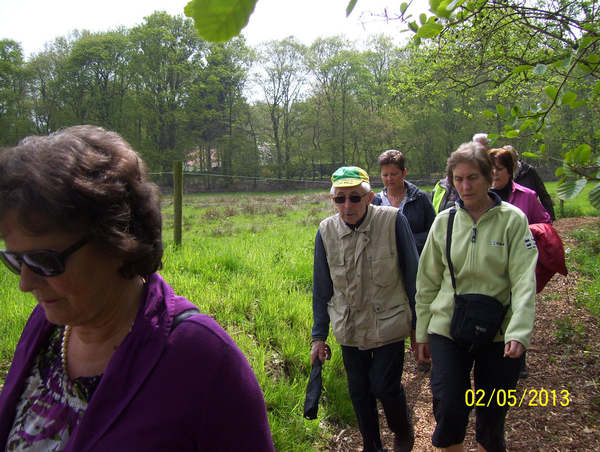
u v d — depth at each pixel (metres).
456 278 2.65
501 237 2.54
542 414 3.42
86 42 43.44
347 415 3.56
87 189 0.94
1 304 4.23
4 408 1.15
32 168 0.92
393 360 2.85
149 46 43.72
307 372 3.90
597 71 2.04
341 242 2.91
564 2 5.20
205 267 5.62
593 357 4.12
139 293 1.16
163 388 1.01
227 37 0.43
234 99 51.81
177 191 6.85
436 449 3.21
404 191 4.06
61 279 0.98
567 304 5.58
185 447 1.02
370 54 53.69
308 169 55.22
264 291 5.04
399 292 2.90
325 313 3.08
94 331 1.11
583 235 10.03
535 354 4.40
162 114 45.19
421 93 10.80
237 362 1.09
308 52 50.03
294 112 52.19
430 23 1.30
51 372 1.15
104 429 0.98
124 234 1.00
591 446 2.99
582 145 1.39
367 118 51.03
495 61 7.19
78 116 45.28
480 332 2.45
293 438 3.17
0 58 42.41
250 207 21.77
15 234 0.97
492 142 2.45
